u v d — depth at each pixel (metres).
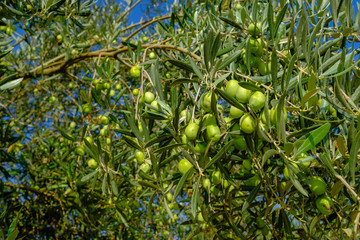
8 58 0.94
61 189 1.11
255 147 0.43
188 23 0.79
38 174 1.16
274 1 0.67
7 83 0.66
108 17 1.18
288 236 0.58
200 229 0.65
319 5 0.56
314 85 0.38
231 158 0.50
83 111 0.75
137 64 0.69
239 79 0.48
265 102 0.38
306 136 0.38
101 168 0.58
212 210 0.60
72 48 1.03
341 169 0.44
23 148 1.26
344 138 0.45
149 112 0.48
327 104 0.46
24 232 1.10
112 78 0.76
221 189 0.57
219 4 0.71
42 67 0.90
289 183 0.44
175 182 0.52
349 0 0.45
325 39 0.55
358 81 0.45
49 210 1.15
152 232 1.40
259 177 0.53
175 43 0.73
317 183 0.43
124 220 0.71
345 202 0.47
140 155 0.56
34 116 1.46
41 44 1.18
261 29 0.49
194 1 0.99
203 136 0.46
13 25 0.87
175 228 1.44
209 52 0.42
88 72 0.98
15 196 1.08
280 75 0.44
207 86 0.43
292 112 0.51
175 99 0.47
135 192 0.80
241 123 0.42
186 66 0.47
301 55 0.48
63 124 1.40
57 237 1.19
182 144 0.45
